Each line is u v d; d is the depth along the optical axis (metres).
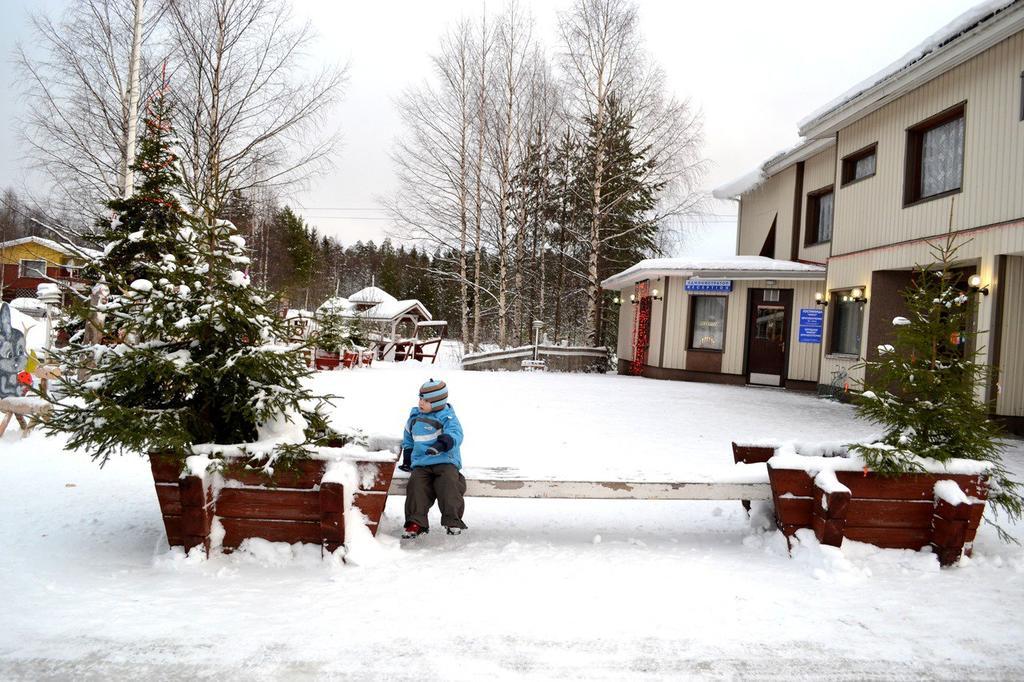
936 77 11.46
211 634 2.99
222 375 4.14
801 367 17.00
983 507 4.14
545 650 2.88
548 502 5.66
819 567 3.94
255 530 4.04
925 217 11.67
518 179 25.78
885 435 4.57
